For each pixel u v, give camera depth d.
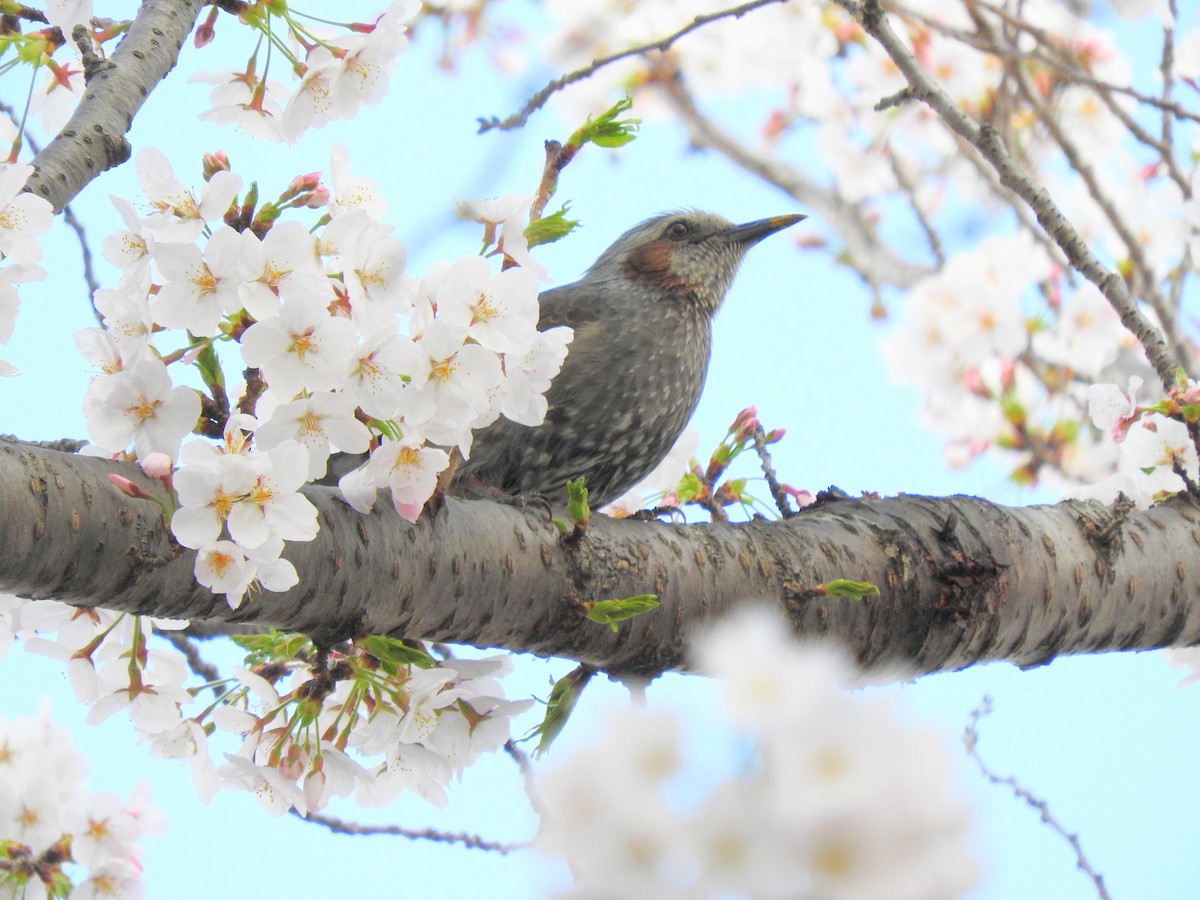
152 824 3.69
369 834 3.70
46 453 3.45
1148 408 3.67
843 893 3.16
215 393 3.50
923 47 5.86
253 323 3.49
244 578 3.44
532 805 3.28
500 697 3.56
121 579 3.45
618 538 3.58
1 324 3.49
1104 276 3.70
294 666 3.57
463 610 3.54
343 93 3.58
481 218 3.54
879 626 3.60
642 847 3.23
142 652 3.54
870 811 3.20
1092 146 5.66
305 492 3.52
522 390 3.49
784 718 3.23
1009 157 3.72
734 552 3.60
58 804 3.69
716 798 3.23
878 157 6.02
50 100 3.66
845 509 3.64
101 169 3.59
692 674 3.59
